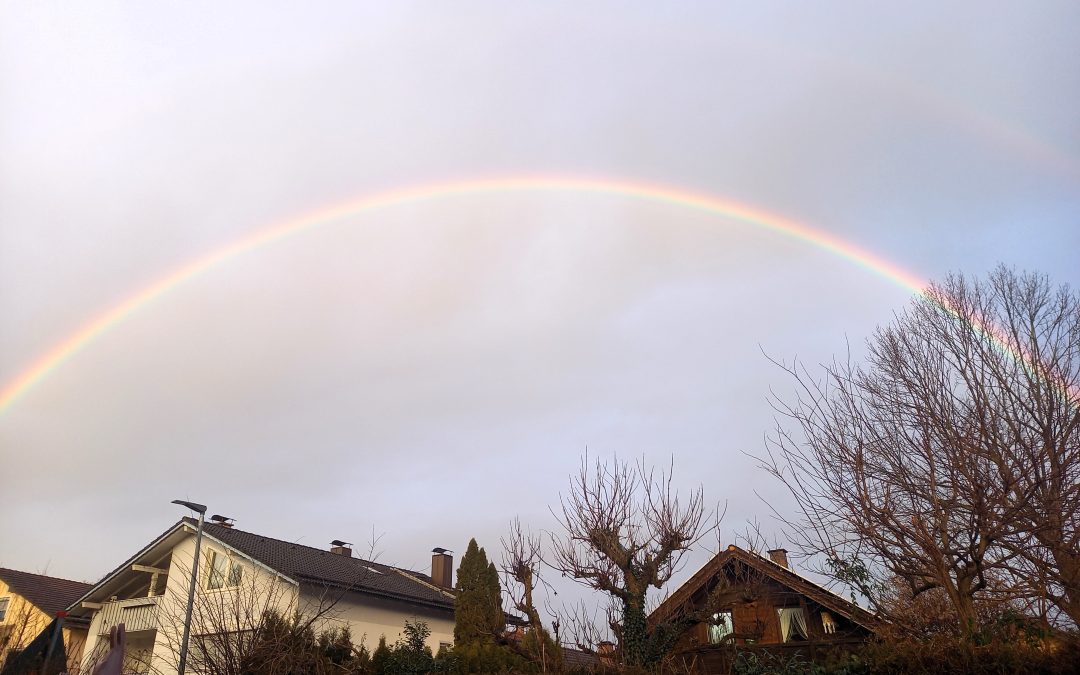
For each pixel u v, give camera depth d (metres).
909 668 8.77
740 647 12.71
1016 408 9.98
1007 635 8.98
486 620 15.62
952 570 9.88
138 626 24.92
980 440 9.54
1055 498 8.62
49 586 35.22
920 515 9.56
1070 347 10.80
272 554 24.56
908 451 10.42
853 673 9.64
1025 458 9.10
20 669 14.25
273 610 14.95
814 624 18.27
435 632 26.95
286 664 14.05
